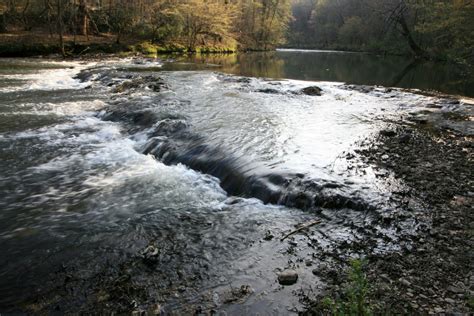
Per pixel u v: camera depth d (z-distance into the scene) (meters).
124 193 8.27
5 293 5.17
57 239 6.47
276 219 6.94
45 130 12.55
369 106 16.47
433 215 6.81
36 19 46.22
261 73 30.00
